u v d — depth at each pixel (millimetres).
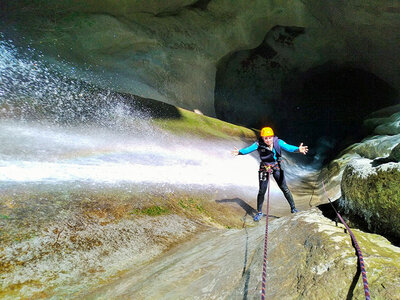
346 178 3543
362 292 1686
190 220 4309
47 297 2213
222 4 12484
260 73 16781
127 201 3877
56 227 2893
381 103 17172
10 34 7715
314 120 18734
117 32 10078
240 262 2471
